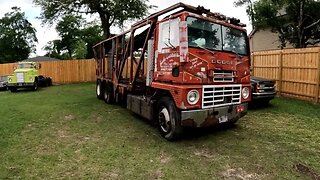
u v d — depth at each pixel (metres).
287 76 10.74
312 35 17.20
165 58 5.58
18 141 5.60
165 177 3.88
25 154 4.84
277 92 11.22
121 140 5.64
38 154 4.84
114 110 8.98
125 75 8.59
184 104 4.99
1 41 54.72
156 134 6.08
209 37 5.33
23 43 56.44
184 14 4.96
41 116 8.07
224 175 3.94
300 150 4.95
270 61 11.52
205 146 5.21
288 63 10.64
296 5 16.53
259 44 22.80
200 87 5.14
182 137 5.80
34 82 17.02
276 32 19.17
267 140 5.55
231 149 5.03
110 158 4.62
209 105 5.29
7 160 4.55
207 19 5.33
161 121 5.85
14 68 18.38
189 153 4.84
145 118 7.11
